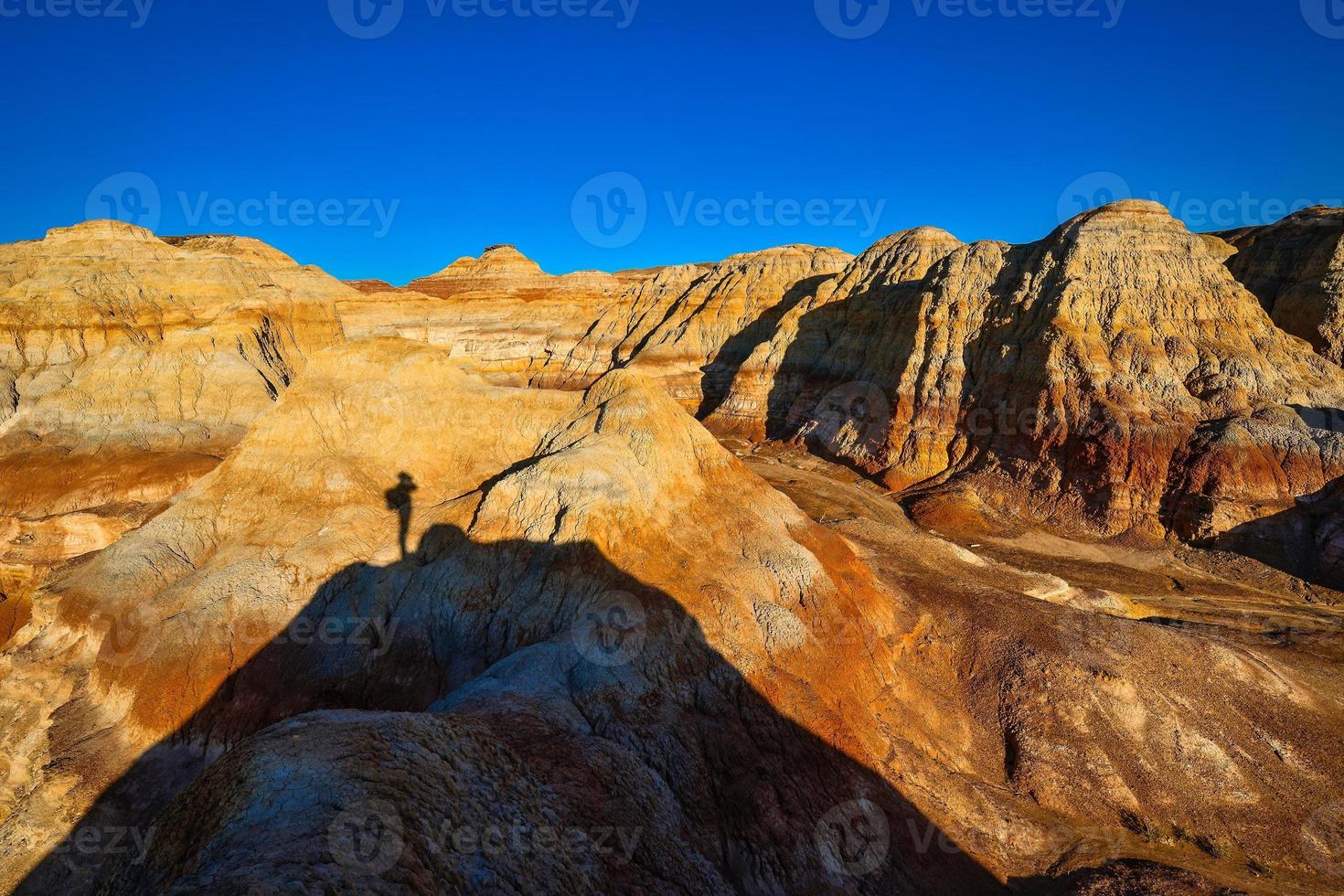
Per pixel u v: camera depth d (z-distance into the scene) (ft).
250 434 100.94
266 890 26.58
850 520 121.70
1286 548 131.34
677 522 84.79
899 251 261.44
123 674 73.92
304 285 332.39
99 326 217.56
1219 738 73.26
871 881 56.03
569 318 382.42
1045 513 155.33
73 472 157.79
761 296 306.76
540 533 78.13
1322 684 86.99
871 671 76.07
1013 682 78.38
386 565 83.30
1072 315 173.47
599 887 41.27
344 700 72.33
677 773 57.36
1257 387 156.15
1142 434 152.15
